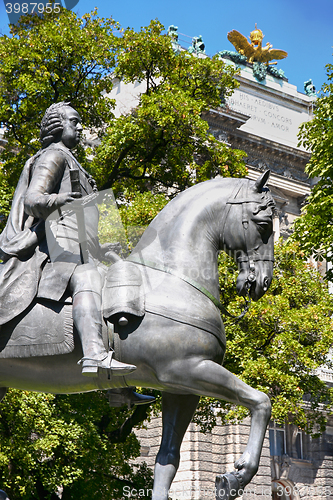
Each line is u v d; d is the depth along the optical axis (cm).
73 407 1130
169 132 1334
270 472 2486
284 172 3291
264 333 1315
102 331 397
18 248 419
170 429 419
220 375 383
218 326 404
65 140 450
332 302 1394
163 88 1397
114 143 1318
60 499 1177
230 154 1416
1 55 1253
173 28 3098
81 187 440
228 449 2222
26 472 1024
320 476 2694
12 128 1320
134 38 1383
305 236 1348
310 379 1339
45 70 1270
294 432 2747
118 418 1220
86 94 1357
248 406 386
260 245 423
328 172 1326
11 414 993
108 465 1174
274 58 3453
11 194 1200
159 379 391
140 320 395
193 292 403
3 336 414
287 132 3391
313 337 1353
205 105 1475
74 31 1283
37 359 412
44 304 411
